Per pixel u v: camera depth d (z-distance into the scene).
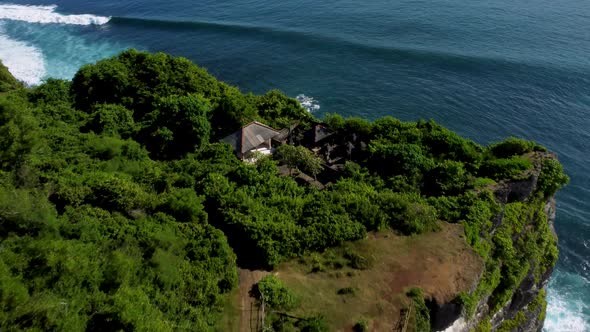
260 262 34.22
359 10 121.56
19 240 28.28
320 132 58.62
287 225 35.91
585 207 64.44
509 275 39.56
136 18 118.75
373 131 58.94
